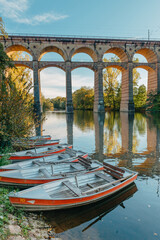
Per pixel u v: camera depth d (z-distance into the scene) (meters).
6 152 8.52
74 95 119.62
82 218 4.55
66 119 35.28
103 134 17.39
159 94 46.97
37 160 8.03
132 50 50.75
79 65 50.19
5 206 4.43
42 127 23.58
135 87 60.16
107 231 4.02
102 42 49.72
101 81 50.75
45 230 3.97
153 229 4.11
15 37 45.22
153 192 5.87
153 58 52.97
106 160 9.41
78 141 14.51
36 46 46.69
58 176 6.07
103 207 5.08
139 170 7.87
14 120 8.14
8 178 5.77
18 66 50.06
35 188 4.98
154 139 14.50
